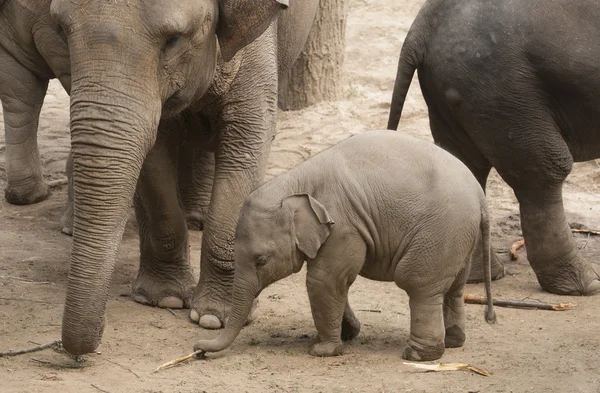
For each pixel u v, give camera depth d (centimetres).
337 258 941
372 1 2552
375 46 2325
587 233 1452
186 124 1096
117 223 854
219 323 1070
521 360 973
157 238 1120
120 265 1291
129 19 849
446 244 941
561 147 1174
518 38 1138
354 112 2011
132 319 1088
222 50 960
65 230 1406
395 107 1254
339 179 943
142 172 1073
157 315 1109
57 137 1845
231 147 1068
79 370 929
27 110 1462
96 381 898
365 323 1096
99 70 844
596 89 1143
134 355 977
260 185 1049
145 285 1148
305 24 1328
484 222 976
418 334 966
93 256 845
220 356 977
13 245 1346
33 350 970
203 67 950
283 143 1852
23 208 1509
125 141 848
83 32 846
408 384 905
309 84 2025
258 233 936
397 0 2559
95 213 845
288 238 933
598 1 1136
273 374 928
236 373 930
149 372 928
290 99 2033
